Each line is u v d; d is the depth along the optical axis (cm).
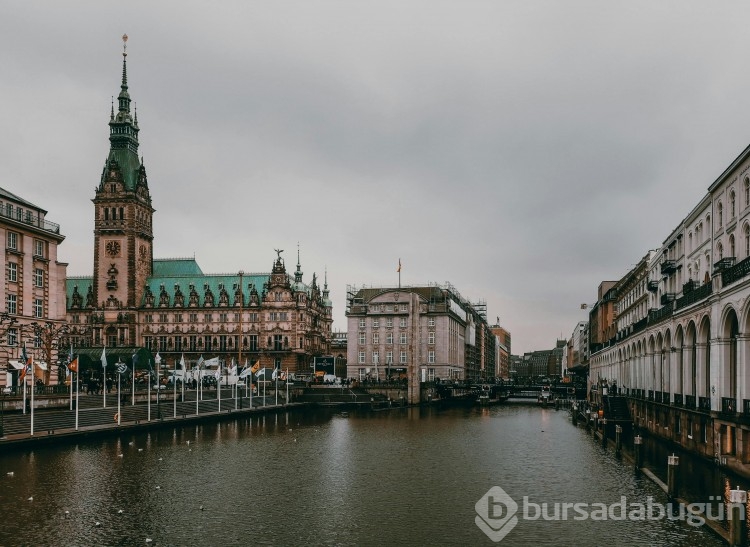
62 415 7438
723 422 5166
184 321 19362
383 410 13725
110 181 18900
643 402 8788
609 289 16225
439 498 4622
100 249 18962
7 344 8738
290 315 19038
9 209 9031
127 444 6856
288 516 4094
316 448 7062
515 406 16112
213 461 5994
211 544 3503
